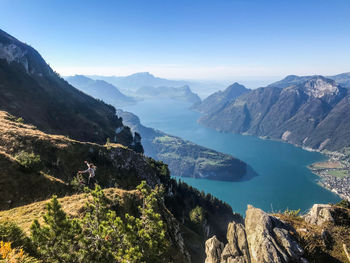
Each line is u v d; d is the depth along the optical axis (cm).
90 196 3023
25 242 1512
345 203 4581
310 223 3014
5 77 13962
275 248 2408
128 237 1858
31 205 2697
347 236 2619
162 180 12338
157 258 2022
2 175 3291
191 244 6544
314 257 2373
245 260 2630
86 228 1888
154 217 2239
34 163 3756
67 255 1570
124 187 7325
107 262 1678
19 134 5619
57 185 3847
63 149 6225
